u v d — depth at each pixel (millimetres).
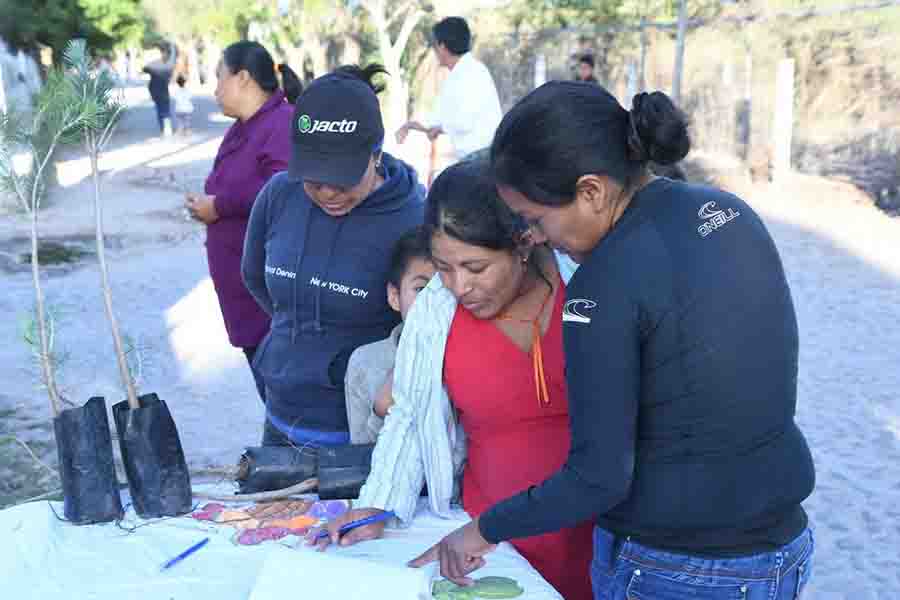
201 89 47562
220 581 1731
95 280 8250
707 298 1391
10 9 15953
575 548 1952
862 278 7406
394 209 2424
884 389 5258
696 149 13586
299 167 2238
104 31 17266
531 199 1414
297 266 2443
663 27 14133
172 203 12250
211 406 5344
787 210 9945
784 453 1494
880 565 3613
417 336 1930
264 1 29109
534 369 1870
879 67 11070
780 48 12195
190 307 7426
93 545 1856
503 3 19781
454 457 2051
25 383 5551
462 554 1631
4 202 2043
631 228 1418
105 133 2002
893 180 10531
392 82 20922
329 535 1867
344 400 2490
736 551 1492
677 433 1451
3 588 1710
